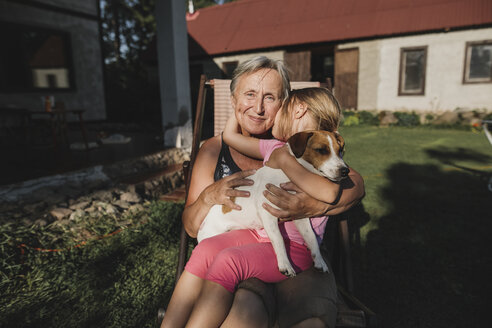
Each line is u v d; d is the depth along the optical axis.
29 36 9.12
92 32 10.93
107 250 3.09
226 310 1.40
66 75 10.28
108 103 11.90
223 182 1.63
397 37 13.02
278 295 1.49
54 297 2.46
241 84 1.80
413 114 12.83
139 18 25.81
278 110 1.82
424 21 12.62
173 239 3.35
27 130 6.93
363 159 6.94
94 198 4.06
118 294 2.51
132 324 2.20
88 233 3.38
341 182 1.61
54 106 6.31
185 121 6.34
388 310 2.35
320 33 14.26
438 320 2.25
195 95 11.83
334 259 2.06
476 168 6.02
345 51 14.04
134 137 8.20
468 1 12.37
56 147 5.89
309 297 1.39
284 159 1.54
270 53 15.18
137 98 12.85
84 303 2.40
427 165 6.34
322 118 1.65
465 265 2.85
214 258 1.53
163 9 5.84
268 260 1.48
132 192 4.46
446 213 3.96
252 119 1.82
